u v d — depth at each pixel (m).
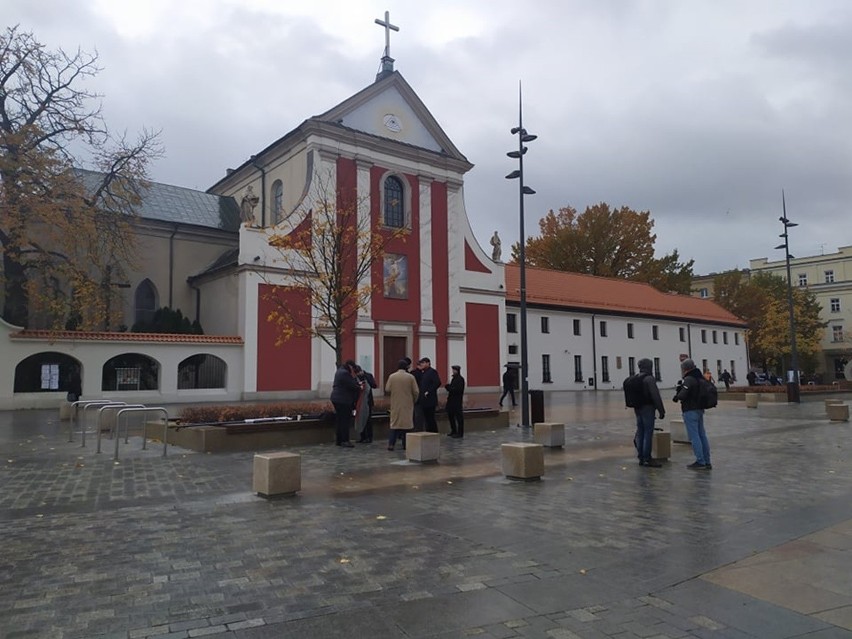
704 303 61.31
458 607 4.43
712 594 4.67
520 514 7.22
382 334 33.06
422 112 36.62
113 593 4.70
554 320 44.31
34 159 23.64
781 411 23.86
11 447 13.02
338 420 13.30
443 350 35.72
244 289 28.72
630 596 4.64
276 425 13.20
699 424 10.41
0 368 22.92
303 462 11.20
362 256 21.34
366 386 13.95
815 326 70.12
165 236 33.75
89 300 26.11
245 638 3.93
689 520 6.90
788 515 7.09
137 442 13.90
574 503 7.80
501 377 38.12
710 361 57.53
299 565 5.36
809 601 4.52
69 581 4.96
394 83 35.66
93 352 24.69
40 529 6.55
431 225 36.06
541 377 42.78
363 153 33.75
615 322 48.31
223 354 27.94
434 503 7.82
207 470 10.27
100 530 6.51
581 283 51.12
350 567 5.30
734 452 12.41
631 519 6.96
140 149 27.62
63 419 19.11
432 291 35.56
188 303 33.97
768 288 73.06
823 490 8.52
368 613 4.32
